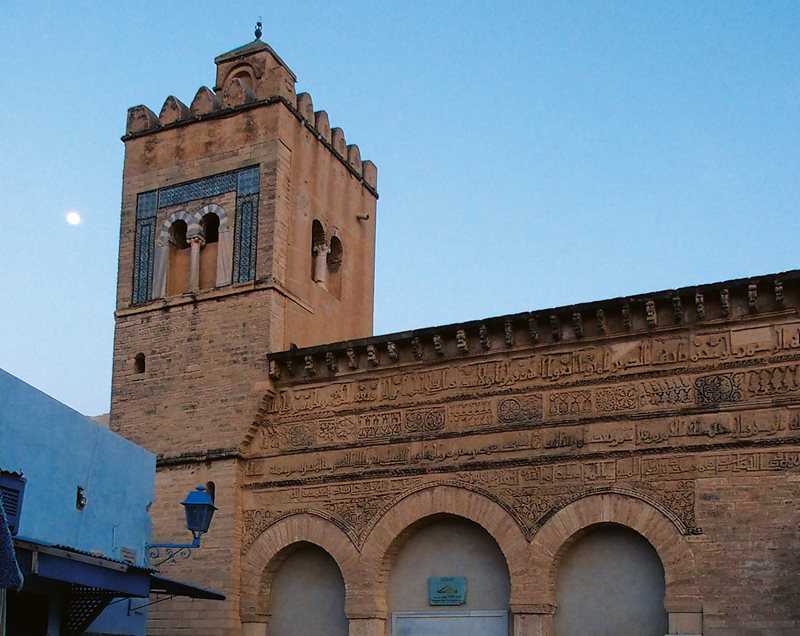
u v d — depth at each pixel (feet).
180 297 103.65
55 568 57.82
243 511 95.14
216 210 105.09
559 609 81.10
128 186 110.93
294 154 106.52
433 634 85.87
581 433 82.69
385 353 92.79
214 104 108.78
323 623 90.99
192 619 92.63
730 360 79.00
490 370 88.07
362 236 118.73
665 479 78.54
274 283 99.86
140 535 78.33
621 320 83.25
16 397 63.31
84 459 70.90
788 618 72.23
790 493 74.43
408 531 88.17
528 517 82.64
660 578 78.28
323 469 92.89
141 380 103.35
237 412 97.25
